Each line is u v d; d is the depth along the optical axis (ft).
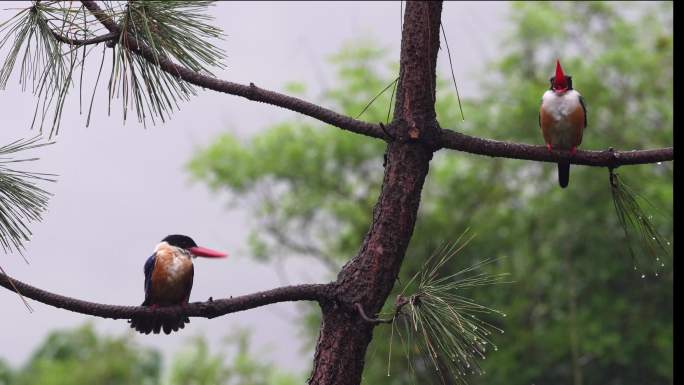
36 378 50.34
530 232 56.80
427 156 14.61
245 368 51.39
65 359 52.16
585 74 56.03
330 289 14.29
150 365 52.39
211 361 51.37
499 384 51.98
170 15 14.01
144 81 13.67
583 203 54.49
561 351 52.54
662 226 50.52
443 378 12.93
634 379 53.57
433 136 14.55
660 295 52.95
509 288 54.49
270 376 52.29
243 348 52.75
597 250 53.57
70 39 13.56
